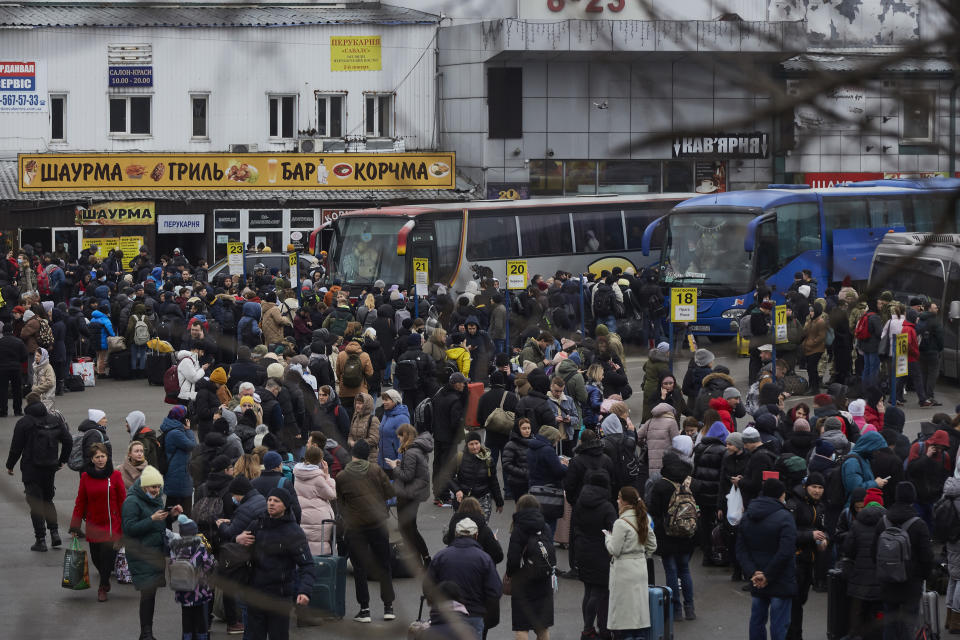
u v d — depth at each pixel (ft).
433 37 143.95
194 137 156.25
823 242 113.70
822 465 47.06
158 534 40.65
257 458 47.73
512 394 61.62
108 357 102.37
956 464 44.91
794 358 77.46
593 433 45.80
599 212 132.57
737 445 47.91
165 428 52.54
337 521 43.37
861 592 39.27
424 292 105.60
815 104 5.76
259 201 156.46
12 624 41.68
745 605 46.96
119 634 42.65
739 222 111.75
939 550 48.75
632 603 39.78
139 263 123.03
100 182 153.48
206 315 91.86
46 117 153.79
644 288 104.73
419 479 45.60
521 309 98.32
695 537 48.52
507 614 46.52
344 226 128.06
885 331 77.46
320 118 153.17
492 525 57.31
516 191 154.92
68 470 69.67
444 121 153.99
